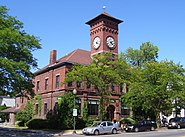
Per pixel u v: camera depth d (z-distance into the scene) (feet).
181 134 89.30
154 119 161.79
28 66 89.97
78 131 115.14
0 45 81.05
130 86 132.67
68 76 114.62
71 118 125.90
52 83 148.56
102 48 156.56
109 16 161.17
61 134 102.37
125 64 118.62
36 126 135.33
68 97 128.57
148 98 133.28
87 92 142.00
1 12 94.07
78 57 151.64
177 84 133.28
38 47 96.99
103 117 118.73
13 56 89.81
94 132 98.58
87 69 108.78
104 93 115.44
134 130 114.83
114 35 164.14
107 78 112.68
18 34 87.04
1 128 142.82
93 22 167.02
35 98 161.27
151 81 133.39
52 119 132.98
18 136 93.76
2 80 84.58
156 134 91.91
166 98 132.67
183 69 138.31
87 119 135.13
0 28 87.10
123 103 157.28
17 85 88.12
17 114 164.45
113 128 105.19
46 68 154.30
